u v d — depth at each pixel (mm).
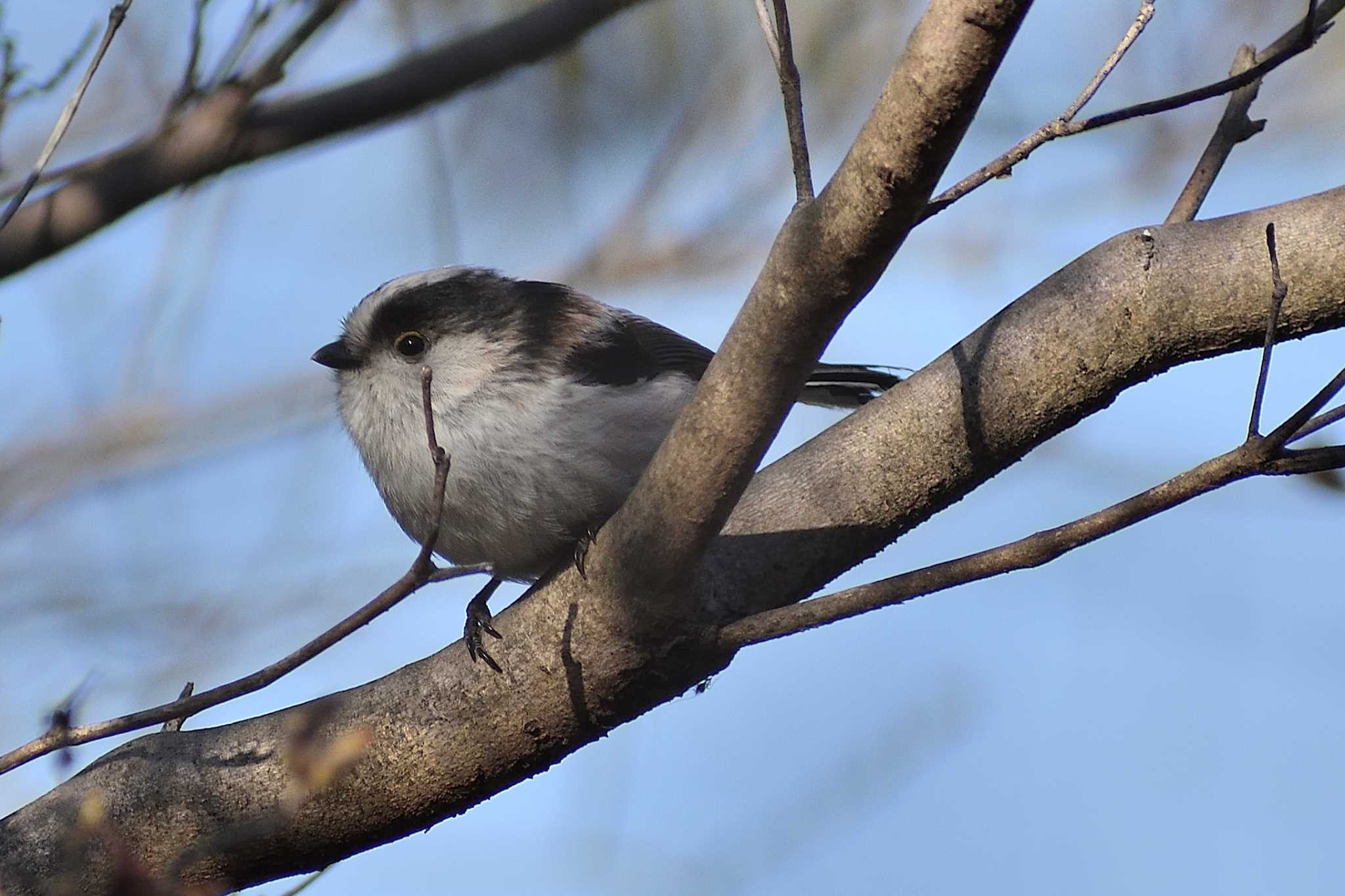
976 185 5262
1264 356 5367
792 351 5758
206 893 7180
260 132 9930
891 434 7316
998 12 4699
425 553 5559
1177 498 5473
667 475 6352
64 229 9523
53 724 5895
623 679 7156
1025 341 7027
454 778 7293
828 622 5902
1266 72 5168
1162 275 6789
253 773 7215
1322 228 6598
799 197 5613
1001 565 5676
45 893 7000
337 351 9578
